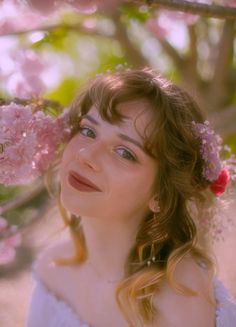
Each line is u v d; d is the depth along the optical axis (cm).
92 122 81
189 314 81
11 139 79
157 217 84
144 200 83
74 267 95
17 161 79
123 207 81
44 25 149
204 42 231
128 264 86
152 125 80
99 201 80
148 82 82
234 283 155
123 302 86
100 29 195
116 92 80
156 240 85
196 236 86
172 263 82
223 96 224
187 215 86
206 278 84
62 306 95
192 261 85
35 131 83
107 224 86
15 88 96
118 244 87
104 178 79
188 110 84
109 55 246
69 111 86
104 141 79
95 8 69
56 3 68
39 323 98
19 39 146
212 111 215
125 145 79
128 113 79
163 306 83
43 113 84
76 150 81
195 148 84
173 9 79
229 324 84
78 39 230
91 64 249
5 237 104
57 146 87
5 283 227
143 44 229
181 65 219
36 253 234
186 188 84
